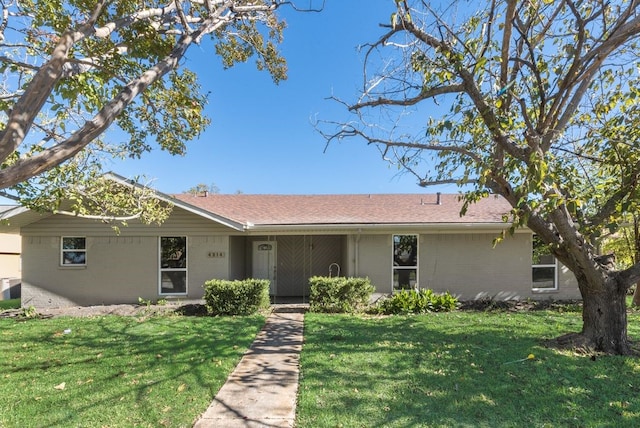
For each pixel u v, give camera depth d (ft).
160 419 12.20
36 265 36.17
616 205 17.38
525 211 15.37
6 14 15.88
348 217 39.34
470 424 11.64
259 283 32.07
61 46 9.64
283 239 46.65
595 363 17.07
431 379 15.30
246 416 12.61
